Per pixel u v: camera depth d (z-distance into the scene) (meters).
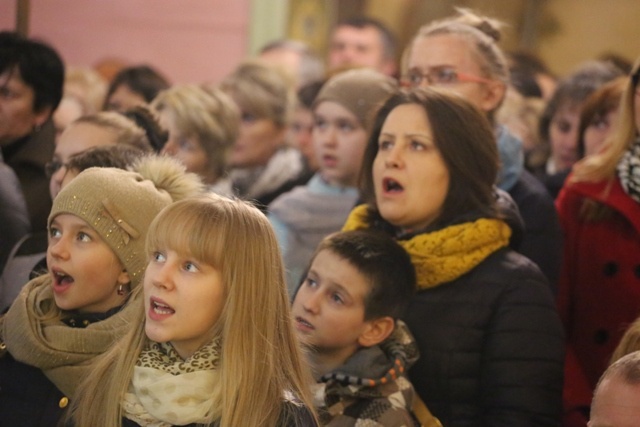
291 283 5.57
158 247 3.22
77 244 3.56
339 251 3.96
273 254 3.29
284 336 3.31
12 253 4.39
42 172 5.35
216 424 3.15
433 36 4.93
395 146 4.17
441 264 4.07
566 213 4.90
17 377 3.62
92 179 3.58
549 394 3.95
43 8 9.91
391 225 4.39
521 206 4.86
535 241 4.77
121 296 3.65
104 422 3.26
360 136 5.77
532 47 10.91
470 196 4.16
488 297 4.04
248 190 7.27
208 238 3.17
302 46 9.56
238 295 3.19
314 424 3.25
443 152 4.14
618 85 5.61
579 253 4.81
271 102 7.34
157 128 4.96
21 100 5.34
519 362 3.94
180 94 6.14
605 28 10.81
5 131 5.35
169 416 3.16
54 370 3.53
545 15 10.92
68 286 3.58
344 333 3.92
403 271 3.98
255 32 10.32
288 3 10.51
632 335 3.59
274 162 7.39
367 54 9.62
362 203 4.61
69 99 7.20
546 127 7.04
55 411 3.53
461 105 4.21
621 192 4.64
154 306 3.20
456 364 4.00
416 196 4.14
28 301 3.59
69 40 10.00
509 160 4.91
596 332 4.71
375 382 3.75
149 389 3.18
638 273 4.61
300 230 5.96
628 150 4.66
